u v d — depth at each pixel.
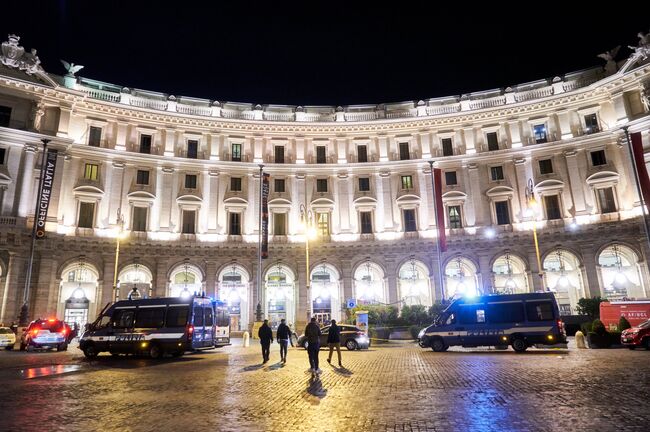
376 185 51.94
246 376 16.38
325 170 52.12
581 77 49.81
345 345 29.09
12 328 34.97
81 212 45.38
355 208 51.31
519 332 24.97
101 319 25.86
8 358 24.95
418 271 50.28
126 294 45.59
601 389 12.02
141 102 50.06
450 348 28.97
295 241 50.06
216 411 10.41
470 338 25.83
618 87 46.38
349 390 12.96
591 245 45.31
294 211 50.94
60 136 45.00
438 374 15.94
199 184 49.91
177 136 50.47
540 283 46.44
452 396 11.65
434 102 53.66
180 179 49.50
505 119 51.22
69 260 43.44
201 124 51.06
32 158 43.53
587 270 45.03
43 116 44.94
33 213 42.56
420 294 49.72
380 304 44.44
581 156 47.97
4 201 41.81
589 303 37.28
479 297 26.50
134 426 9.10
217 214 49.47
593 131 48.25
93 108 47.41
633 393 11.36
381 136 53.09
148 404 11.31
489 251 48.09
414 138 52.81
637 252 43.41
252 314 47.75
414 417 9.45
